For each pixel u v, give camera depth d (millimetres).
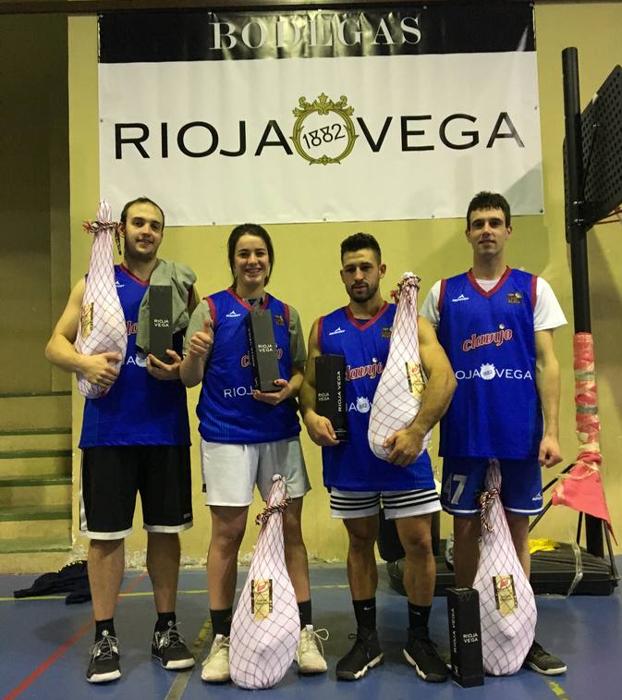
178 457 2250
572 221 3348
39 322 5445
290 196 3693
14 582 3348
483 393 2150
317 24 3740
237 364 2207
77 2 3723
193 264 3680
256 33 3736
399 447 2012
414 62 3727
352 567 2219
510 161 3709
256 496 3582
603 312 3727
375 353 2176
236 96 3717
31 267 5484
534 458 2146
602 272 3732
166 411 2217
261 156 3699
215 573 2172
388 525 2830
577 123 3377
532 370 2170
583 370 3195
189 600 2951
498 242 2211
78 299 2264
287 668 2045
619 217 3326
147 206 2287
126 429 2158
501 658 2066
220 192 3689
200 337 2084
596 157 3266
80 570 3271
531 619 2084
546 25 3787
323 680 2086
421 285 3676
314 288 3672
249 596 2053
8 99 5551
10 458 4301
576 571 2881
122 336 2137
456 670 2043
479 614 2055
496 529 2121
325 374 2146
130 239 2264
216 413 2197
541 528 3602
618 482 3664
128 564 3566
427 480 2115
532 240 3697
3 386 5371
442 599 2881
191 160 3697
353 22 3736
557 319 2184
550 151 3740
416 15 3742
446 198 3693
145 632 2568
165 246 3688
